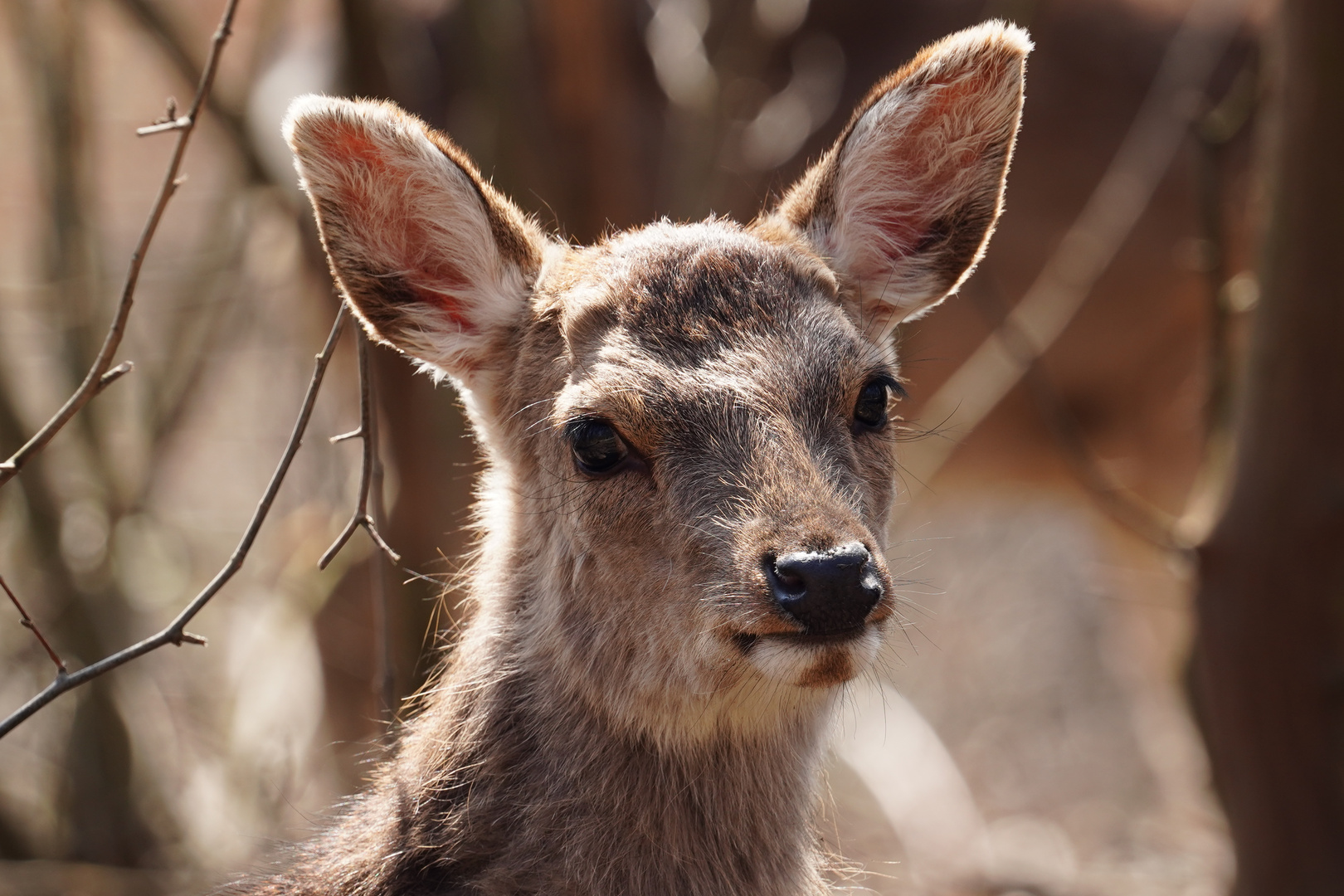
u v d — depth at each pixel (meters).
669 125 13.25
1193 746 13.12
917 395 14.59
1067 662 17.08
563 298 7.21
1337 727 8.75
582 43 10.88
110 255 16.94
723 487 6.33
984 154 7.76
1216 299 9.84
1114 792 14.97
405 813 7.04
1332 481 8.42
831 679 6.11
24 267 17.56
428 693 8.12
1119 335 14.51
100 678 11.15
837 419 6.72
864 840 13.12
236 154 12.30
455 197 7.41
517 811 6.98
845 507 6.27
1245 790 9.02
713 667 6.36
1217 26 13.91
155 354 15.64
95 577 11.34
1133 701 16.06
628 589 6.70
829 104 14.30
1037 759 15.58
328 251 7.19
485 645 7.36
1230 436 8.93
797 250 7.29
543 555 7.22
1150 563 15.27
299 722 13.20
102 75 19.73
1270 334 8.45
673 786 6.93
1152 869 13.25
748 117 14.04
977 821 13.25
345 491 12.24
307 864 7.31
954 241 7.97
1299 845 8.89
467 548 9.23
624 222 11.59
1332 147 8.03
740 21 13.11
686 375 6.57
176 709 13.52
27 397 13.80
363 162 7.20
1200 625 9.01
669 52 12.96
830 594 5.95
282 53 14.73
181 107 13.12
